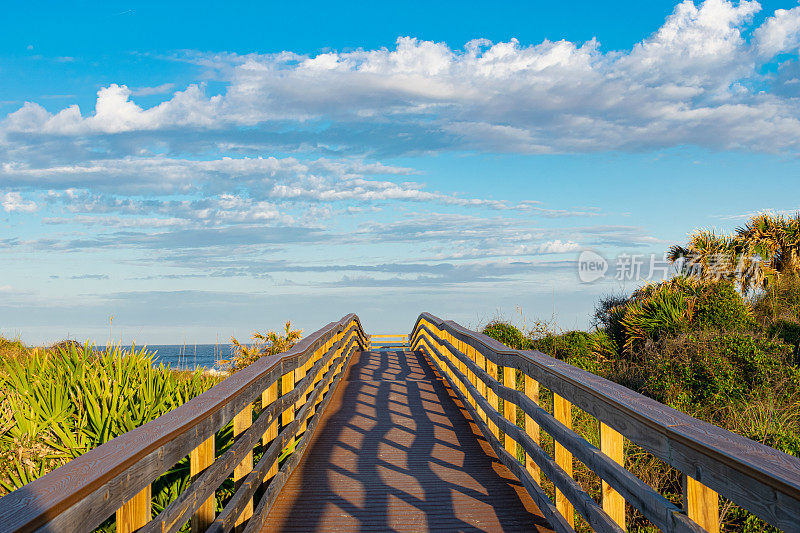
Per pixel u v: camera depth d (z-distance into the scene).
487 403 5.95
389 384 10.10
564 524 3.61
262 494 4.39
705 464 2.05
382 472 5.22
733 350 8.09
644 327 10.84
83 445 4.29
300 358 5.91
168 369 5.80
